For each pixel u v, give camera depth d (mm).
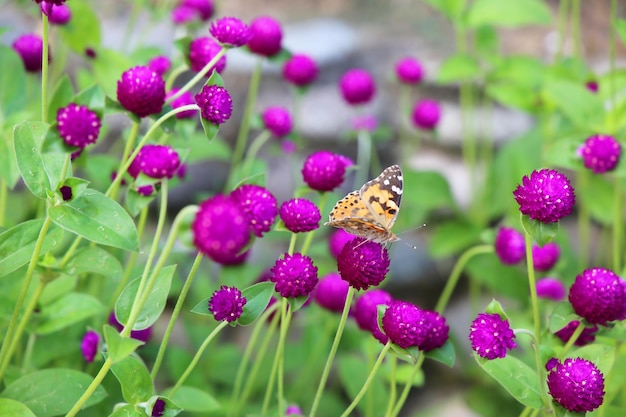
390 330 713
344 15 1520
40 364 816
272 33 938
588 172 1062
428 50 1411
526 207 723
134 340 656
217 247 627
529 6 1062
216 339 986
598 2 1517
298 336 1050
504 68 1097
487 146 1223
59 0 704
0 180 894
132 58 954
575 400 711
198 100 708
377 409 900
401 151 1301
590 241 1207
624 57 1379
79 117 672
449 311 1162
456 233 1108
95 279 860
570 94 964
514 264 929
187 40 809
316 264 994
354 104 1098
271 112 977
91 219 683
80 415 813
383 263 712
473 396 1042
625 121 956
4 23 1232
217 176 1216
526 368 741
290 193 1223
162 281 703
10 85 848
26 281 710
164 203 684
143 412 696
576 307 738
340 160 792
